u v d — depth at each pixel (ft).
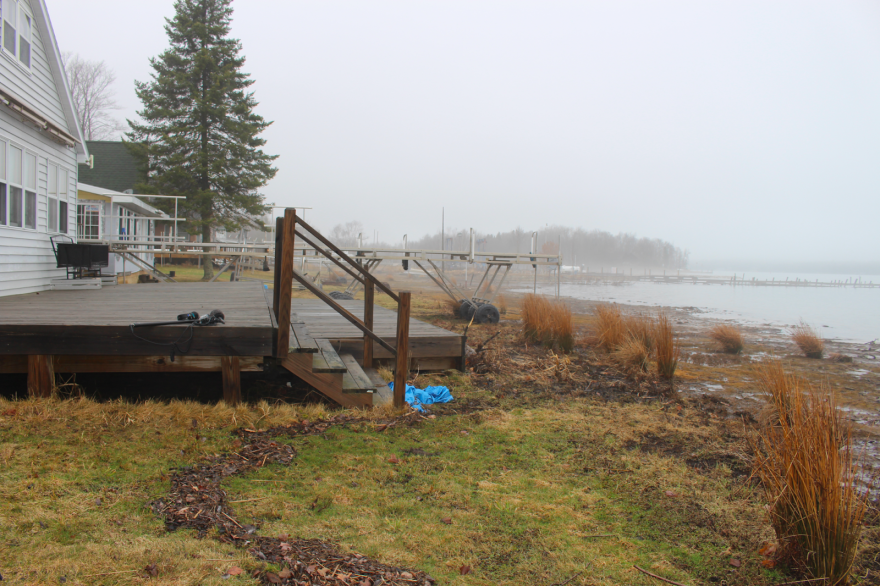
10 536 6.93
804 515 7.29
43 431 10.54
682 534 8.29
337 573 6.72
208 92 69.21
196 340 12.71
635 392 17.72
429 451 11.31
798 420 8.18
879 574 7.38
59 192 29.09
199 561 6.70
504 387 17.48
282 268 12.68
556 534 8.15
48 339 12.24
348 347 17.16
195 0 73.51
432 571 7.00
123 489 8.55
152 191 65.98
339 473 9.90
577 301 71.77
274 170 74.90
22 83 25.20
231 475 9.52
